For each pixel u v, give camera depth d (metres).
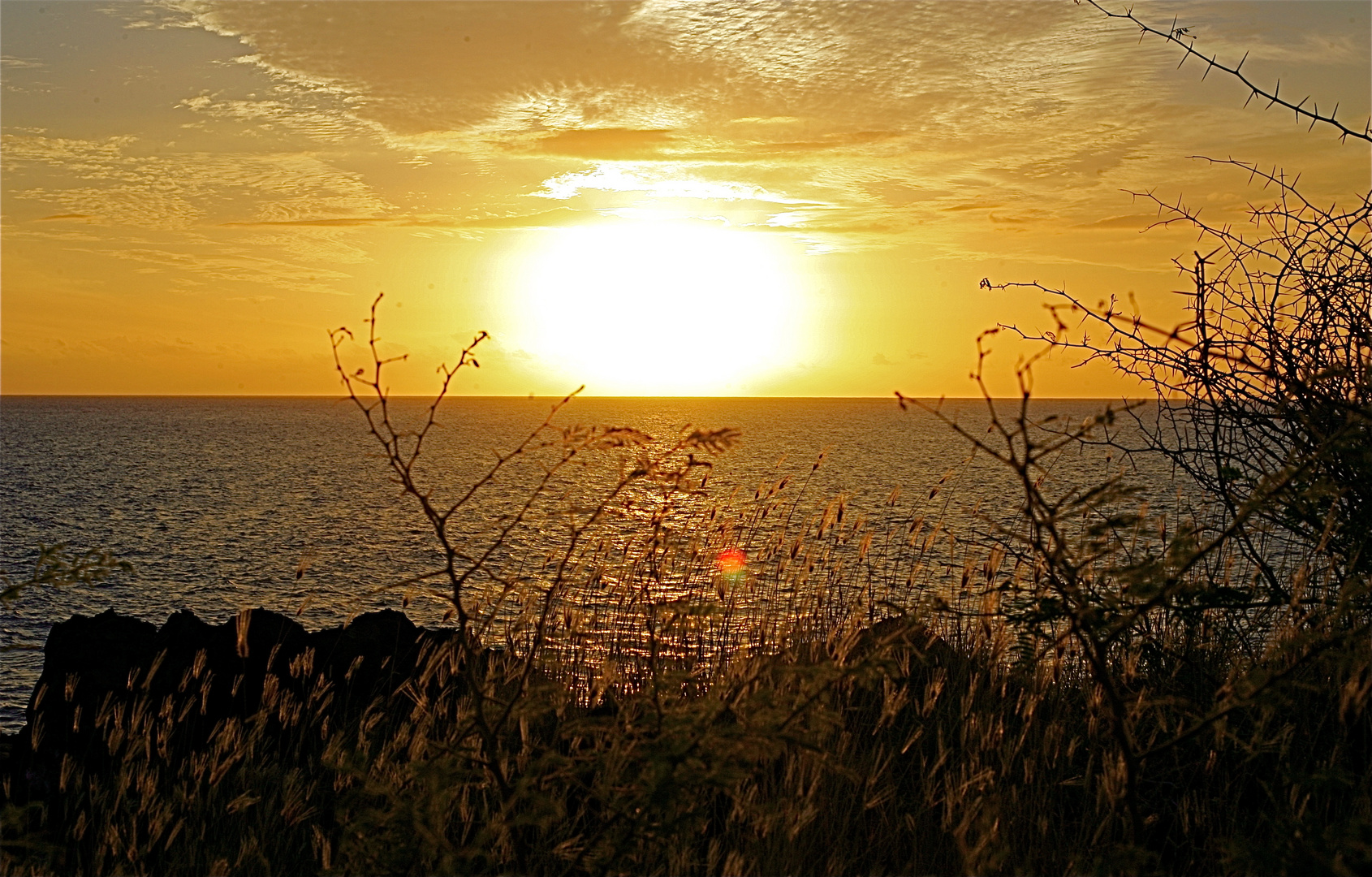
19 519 43.69
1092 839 4.22
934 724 5.15
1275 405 4.78
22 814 3.99
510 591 4.19
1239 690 3.38
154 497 53.78
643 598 4.48
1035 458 2.99
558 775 3.51
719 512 6.63
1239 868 3.30
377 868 3.35
